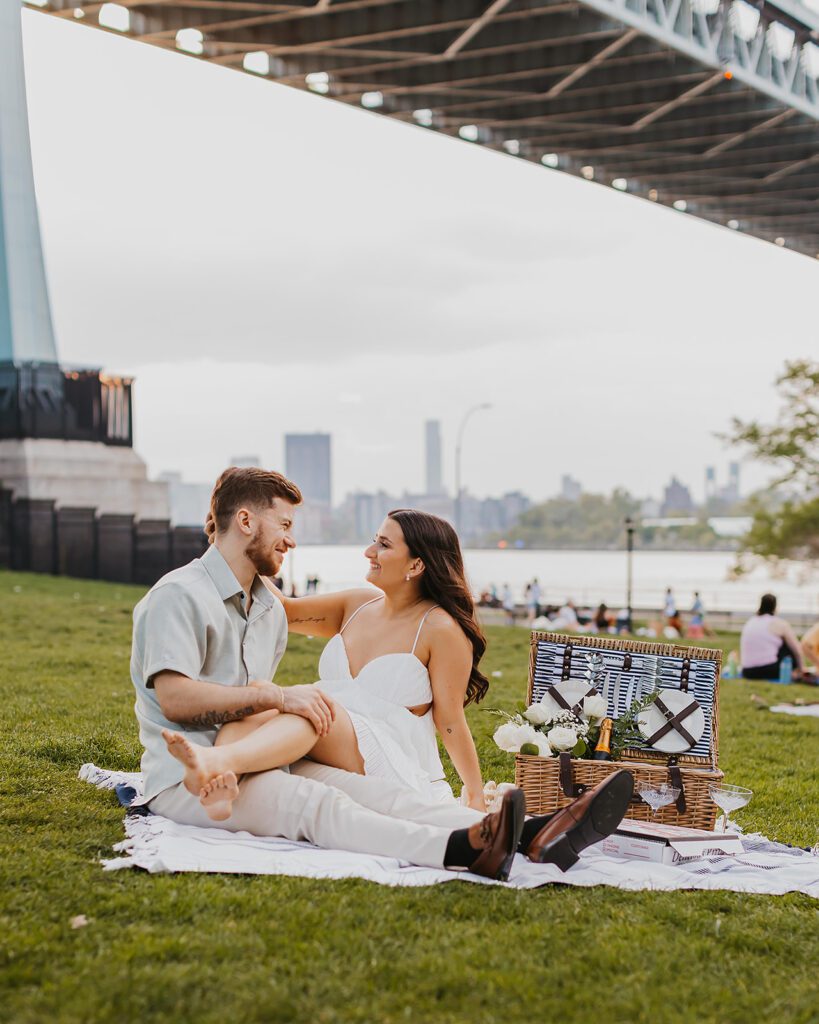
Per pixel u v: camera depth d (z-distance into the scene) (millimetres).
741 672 12578
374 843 3439
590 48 32812
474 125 41875
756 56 36594
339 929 2848
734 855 3873
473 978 2598
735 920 3158
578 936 2926
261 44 32094
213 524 3873
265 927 2838
